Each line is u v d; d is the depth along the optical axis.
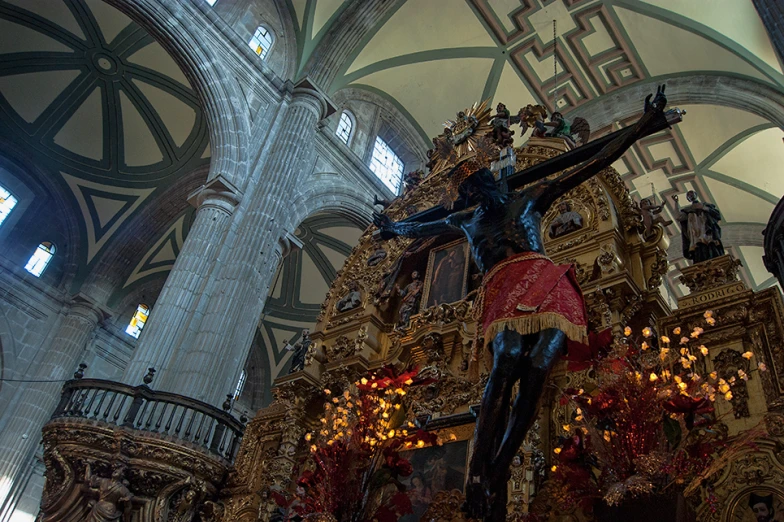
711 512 4.87
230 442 10.28
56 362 21.53
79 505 8.77
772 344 5.71
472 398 6.83
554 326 3.95
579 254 6.98
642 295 6.48
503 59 23.12
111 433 9.04
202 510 8.86
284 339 29.45
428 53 23.50
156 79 22.61
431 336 7.43
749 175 22.28
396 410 7.38
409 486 6.62
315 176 20.72
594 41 21.67
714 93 20.08
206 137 23.52
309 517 6.10
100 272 24.14
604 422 5.09
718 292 6.11
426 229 5.62
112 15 21.20
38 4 20.98
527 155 8.23
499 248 4.60
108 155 24.19
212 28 19.08
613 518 4.43
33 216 23.47
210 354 14.31
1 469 19.05
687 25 19.53
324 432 6.94
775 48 11.62
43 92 22.92
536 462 5.63
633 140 4.67
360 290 9.12
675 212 24.02
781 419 5.01
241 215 17.03
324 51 21.44
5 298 21.45
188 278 15.30
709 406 4.75
